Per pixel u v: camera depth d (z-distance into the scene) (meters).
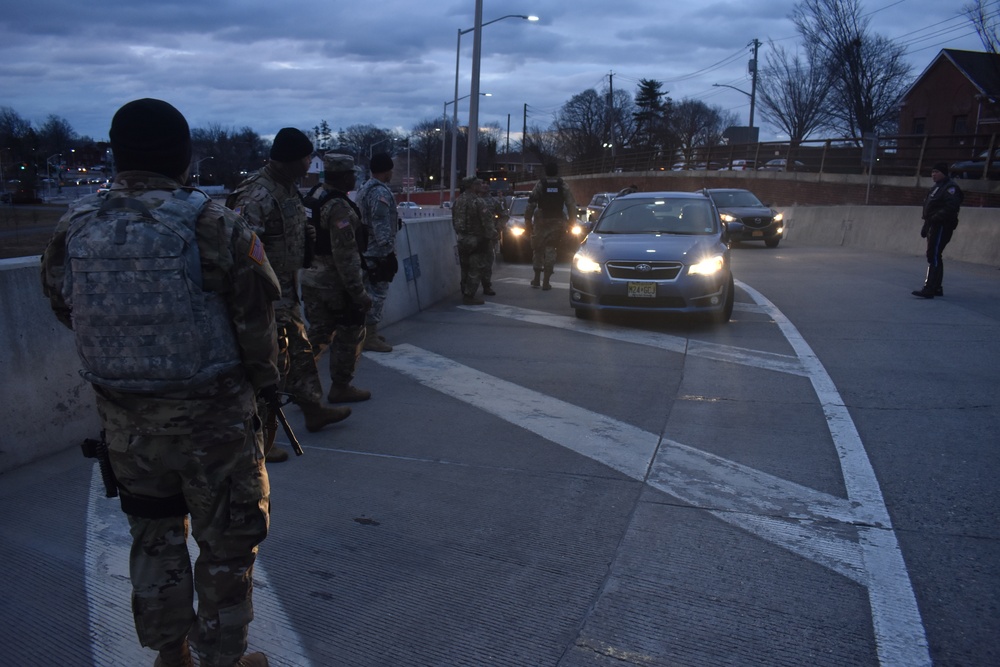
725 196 22.86
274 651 2.94
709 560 3.62
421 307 10.83
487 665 2.85
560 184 12.61
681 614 3.17
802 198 33.00
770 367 7.22
